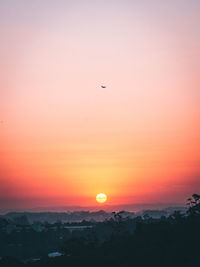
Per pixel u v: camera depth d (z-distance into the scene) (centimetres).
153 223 11856
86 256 10756
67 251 11506
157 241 10600
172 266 9562
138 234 11375
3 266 11162
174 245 10262
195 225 11188
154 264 9769
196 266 9412
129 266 9862
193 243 10188
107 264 10069
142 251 10350
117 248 10856
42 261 11100
